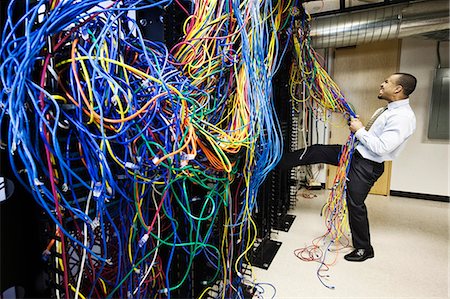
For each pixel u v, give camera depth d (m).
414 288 1.39
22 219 0.58
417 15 2.16
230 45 1.00
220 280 1.16
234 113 1.04
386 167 3.15
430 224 2.28
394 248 1.83
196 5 0.99
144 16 0.99
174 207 0.98
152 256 0.88
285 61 1.91
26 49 0.47
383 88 1.67
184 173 0.79
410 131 1.55
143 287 0.87
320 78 1.82
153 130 0.69
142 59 0.80
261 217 1.68
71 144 0.64
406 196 3.10
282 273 1.53
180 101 0.73
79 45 0.58
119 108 0.57
